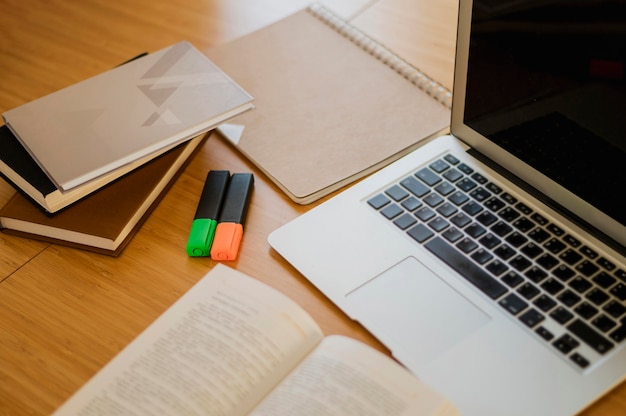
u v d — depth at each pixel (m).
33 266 0.81
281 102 0.98
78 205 0.83
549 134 0.77
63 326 0.76
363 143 0.91
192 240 0.80
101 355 0.73
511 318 0.71
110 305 0.77
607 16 0.68
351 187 0.85
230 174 0.90
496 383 0.66
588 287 0.72
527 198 0.81
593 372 0.66
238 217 0.83
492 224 0.79
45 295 0.78
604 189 0.74
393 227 0.80
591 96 0.72
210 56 1.06
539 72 0.76
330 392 0.64
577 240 0.76
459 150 0.88
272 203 0.86
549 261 0.75
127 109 0.87
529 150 0.80
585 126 0.73
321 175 0.88
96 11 1.19
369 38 1.08
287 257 0.79
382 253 0.78
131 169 0.86
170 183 0.89
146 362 0.68
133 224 0.84
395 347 0.70
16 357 0.73
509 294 0.73
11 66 1.09
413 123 0.94
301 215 0.83
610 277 0.73
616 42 0.68
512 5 0.75
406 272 0.76
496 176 0.84
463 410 0.65
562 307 0.71
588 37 0.70
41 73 1.08
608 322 0.69
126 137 0.83
